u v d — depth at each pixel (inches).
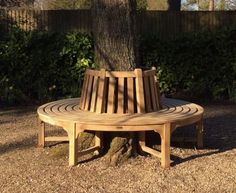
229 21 348.5
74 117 169.6
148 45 307.7
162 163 169.3
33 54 300.5
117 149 175.9
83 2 625.9
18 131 230.4
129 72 175.5
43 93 303.1
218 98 311.0
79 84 302.5
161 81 309.9
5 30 334.3
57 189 151.6
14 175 164.4
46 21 351.3
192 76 309.9
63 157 181.6
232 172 166.4
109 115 172.7
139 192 149.3
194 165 172.9
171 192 149.3
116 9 183.9
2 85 300.8
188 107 189.5
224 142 207.2
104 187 153.1
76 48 299.4
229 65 306.7
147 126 163.2
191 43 307.1
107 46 185.5
